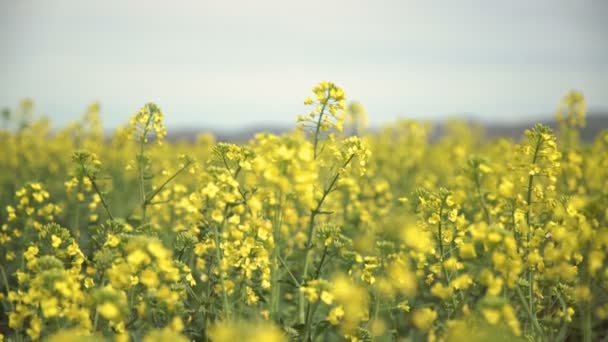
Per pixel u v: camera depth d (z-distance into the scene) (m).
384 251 5.16
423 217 5.74
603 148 10.88
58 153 14.45
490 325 3.81
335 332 5.79
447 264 4.34
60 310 4.05
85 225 8.23
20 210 6.74
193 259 6.41
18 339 4.49
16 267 6.42
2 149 13.97
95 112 14.19
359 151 5.62
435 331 5.07
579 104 11.94
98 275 5.02
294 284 4.91
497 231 4.04
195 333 4.70
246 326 3.29
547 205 5.38
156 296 4.24
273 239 5.04
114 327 4.29
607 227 4.27
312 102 5.64
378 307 4.97
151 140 6.58
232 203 4.73
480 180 4.97
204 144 16.53
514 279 4.12
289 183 4.26
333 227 5.51
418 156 14.35
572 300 4.98
